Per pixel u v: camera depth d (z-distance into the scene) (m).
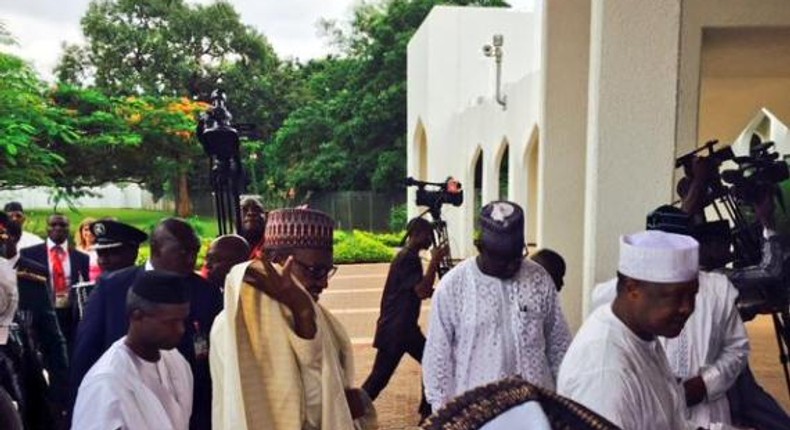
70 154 22.05
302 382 2.45
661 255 2.01
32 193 27.50
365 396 2.84
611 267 4.82
